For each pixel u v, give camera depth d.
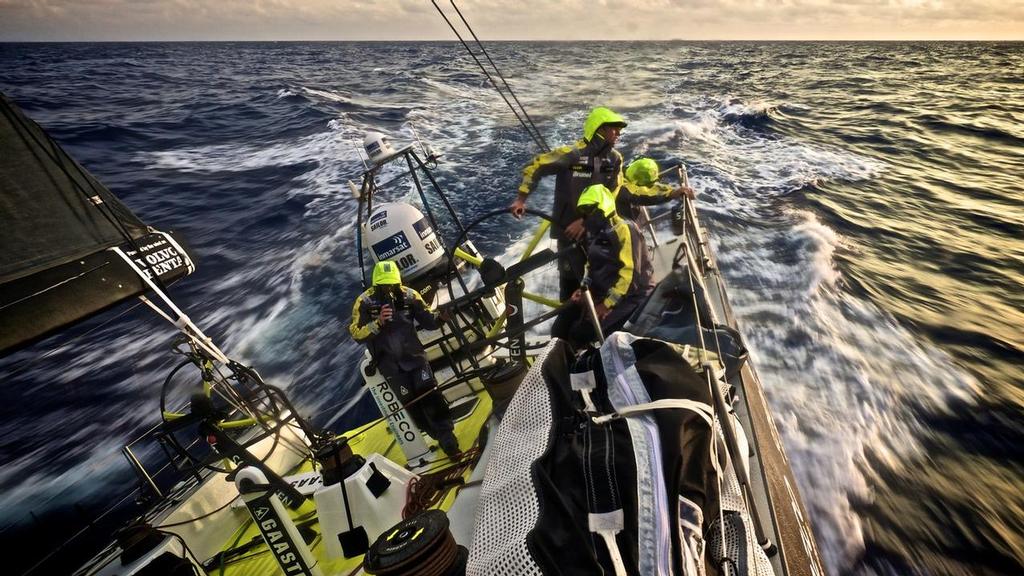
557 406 1.91
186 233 11.02
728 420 1.94
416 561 1.80
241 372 2.91
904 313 6.54
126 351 7.34
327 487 2.95
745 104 20.17
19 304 2.01
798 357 5.68
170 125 21.81
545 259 3.18
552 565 1.41
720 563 1.60
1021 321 6.50
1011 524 3.88
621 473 1.57
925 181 12.12
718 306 4.19
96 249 2.29
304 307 7.72
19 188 2.13
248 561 3.34
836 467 4.40
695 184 11.02
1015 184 12.07
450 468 3.29
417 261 4.12
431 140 15.05
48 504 5.05
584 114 17.55
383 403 3.62
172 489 3.61
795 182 11.51
